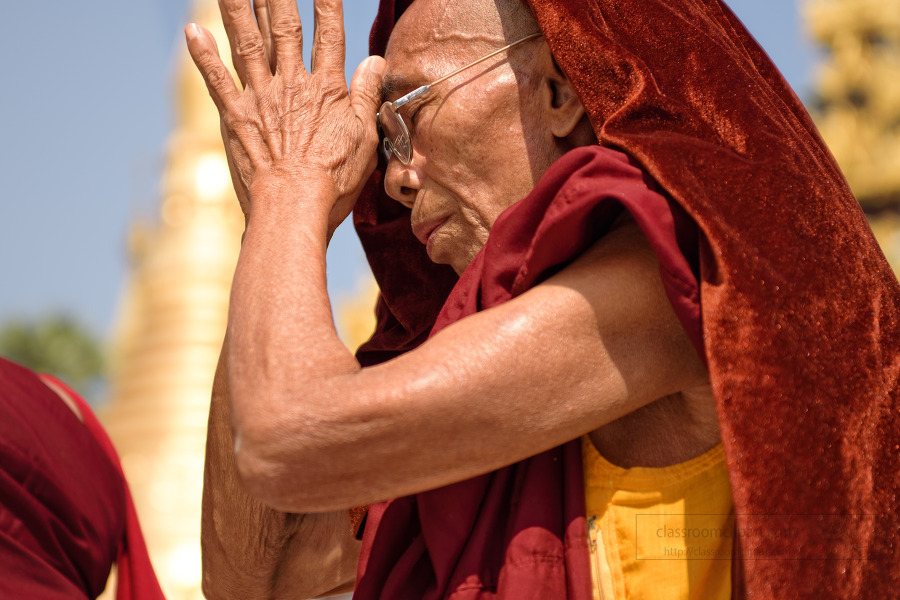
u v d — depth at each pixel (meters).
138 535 2.69
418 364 1.82
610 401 1.86
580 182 1.90
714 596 1.97
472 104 2.38
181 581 14.33
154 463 16.81
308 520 2.69
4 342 25.28
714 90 2.10
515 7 2.41
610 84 2.13
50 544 2.35
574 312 1.85
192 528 15.49
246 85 2.36
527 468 2.06
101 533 2.51
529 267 1.95
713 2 2.54
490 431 1.81
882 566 1.76
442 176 2.43
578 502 2.02
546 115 2.38
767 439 1.74
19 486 2.30
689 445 2.03
